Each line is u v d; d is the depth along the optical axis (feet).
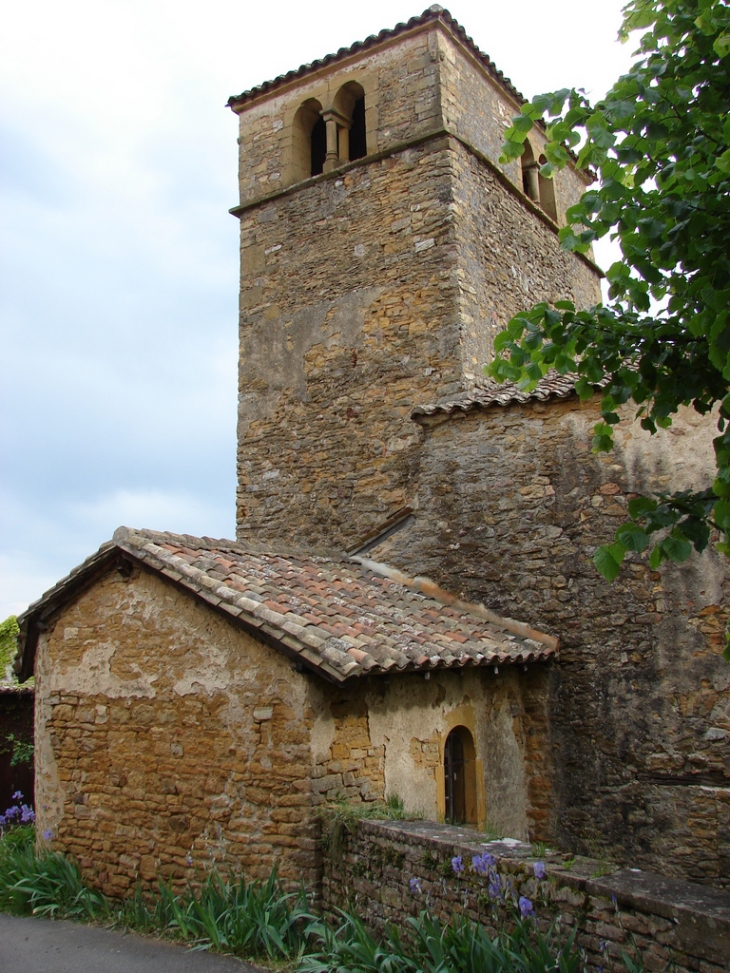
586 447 32.45
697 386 16.99
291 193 46.88
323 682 23.91
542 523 32.76
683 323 17.51
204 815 25.02
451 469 35.40
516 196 47.34
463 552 34.27
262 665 24.58
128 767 27.43
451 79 43.75
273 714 24.03
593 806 29.76
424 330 40.47
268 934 20.90
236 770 24.57
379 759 25.12
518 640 31.37
